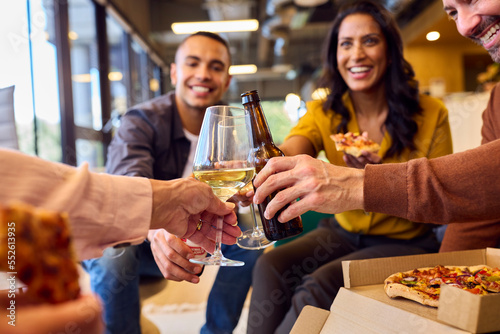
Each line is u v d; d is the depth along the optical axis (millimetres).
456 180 684
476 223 1038
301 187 735
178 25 7797
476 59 7758
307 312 649
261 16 8641
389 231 1378
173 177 1829
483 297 463
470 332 465
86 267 1340
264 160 865
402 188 699
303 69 12258
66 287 301
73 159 4059
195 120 1970
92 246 587
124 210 626
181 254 879
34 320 288
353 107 1608
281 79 13156
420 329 510
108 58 5309
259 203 787
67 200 530
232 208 866
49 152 3764
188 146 1854
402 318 532
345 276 666
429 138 1492
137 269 1284
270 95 13219
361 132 1591
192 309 1404
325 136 1573
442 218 699
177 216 735
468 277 624
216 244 867
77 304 304
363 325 575
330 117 1588
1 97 1301
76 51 4473
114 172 1624
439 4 5664
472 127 3740
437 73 7207
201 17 8594
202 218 883
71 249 315
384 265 679
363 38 1475
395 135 1462
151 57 8445
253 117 875
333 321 624
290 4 6406
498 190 669
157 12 8414
